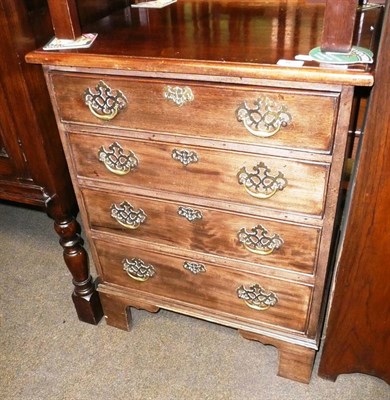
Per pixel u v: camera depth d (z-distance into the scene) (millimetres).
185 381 1199
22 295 1507
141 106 874
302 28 929
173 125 872
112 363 1258
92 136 968
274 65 730
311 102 742
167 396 1163
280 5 1125
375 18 943
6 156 1094
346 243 928
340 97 722
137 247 1131
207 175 912
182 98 827
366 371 1140
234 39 882
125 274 1215
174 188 967
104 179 1032
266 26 958
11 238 1800
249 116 795
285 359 1144
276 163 833
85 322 1385
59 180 1117
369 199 852
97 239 1172
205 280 1104
